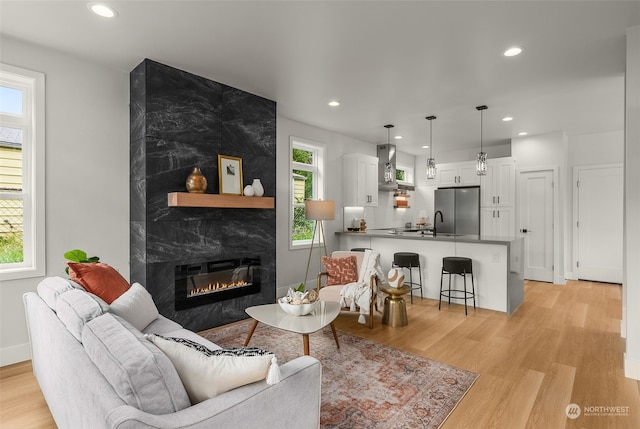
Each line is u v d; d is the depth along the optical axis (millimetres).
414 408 2150
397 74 3545
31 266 2979
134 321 2164
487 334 3486
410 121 5340
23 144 2965
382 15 2484
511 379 2533
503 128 5715
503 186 6531
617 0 2271
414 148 7543
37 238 2926
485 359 2881
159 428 974
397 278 3717
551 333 3510
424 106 4582
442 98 4254
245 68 3420
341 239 6172
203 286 3652
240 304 3990
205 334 3506
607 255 5973
